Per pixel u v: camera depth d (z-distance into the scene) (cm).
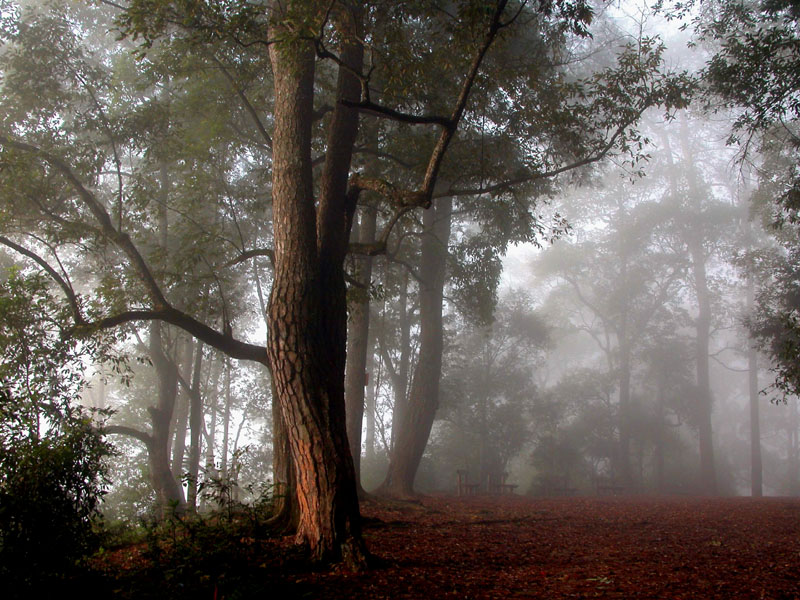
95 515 564
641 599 571
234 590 523
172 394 1955
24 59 1185
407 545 900
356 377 1619
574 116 1168
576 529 1170
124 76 1537
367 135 1338
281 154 840
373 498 1498
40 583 492
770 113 1308
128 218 1277
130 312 1020
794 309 1839
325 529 688
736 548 920
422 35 1313
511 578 676
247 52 1191
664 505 1836
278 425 973
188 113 1356
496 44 1064
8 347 893
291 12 806
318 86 1352
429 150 1295
